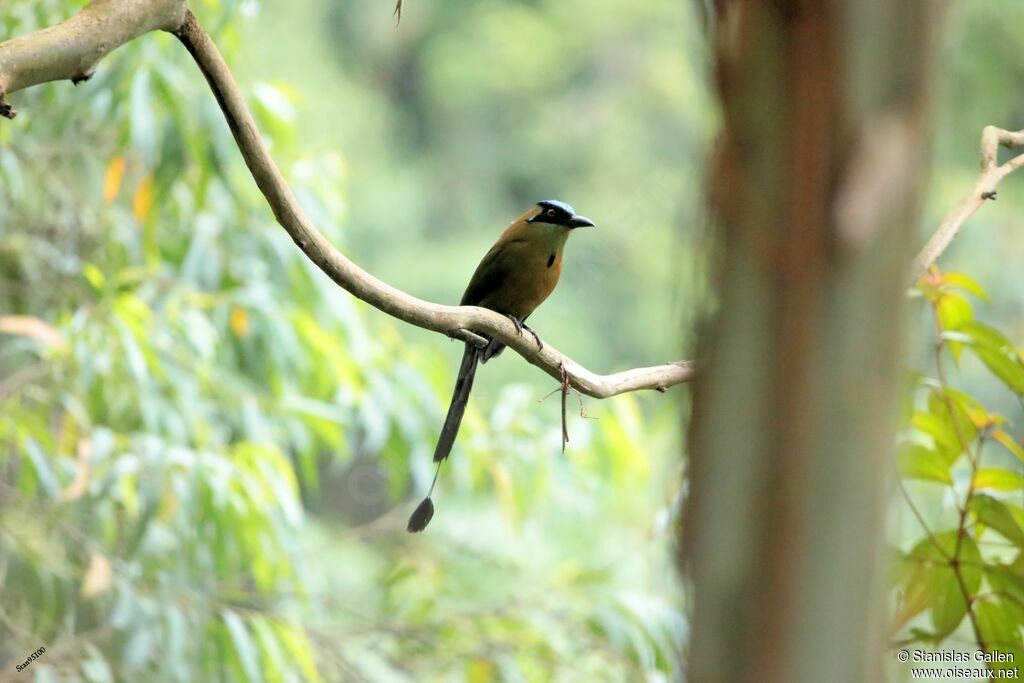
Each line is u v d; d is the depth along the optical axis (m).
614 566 11.56
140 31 5.09
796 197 2.85
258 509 9.62
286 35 26.06
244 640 9.55
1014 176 20.39
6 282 11.31
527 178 27.98
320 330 10.92
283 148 11.09
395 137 28.44
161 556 10.07
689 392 2.98
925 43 2.85
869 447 2.84
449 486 11.88
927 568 6.40
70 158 11.52
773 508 2.85
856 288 2.84
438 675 10.76
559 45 28.48
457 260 25.91
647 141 26.89
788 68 2.86
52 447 10.20
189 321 10.45
